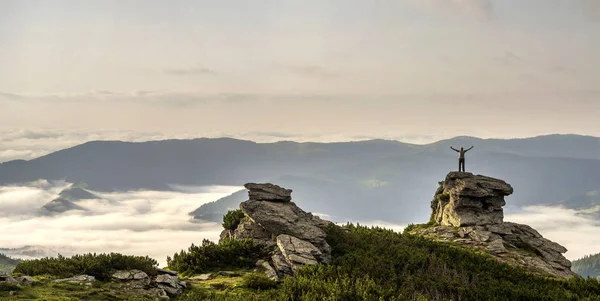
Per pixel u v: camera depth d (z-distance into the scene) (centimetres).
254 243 5647
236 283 4859
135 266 4788
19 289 3997
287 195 6241
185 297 4347
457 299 4900
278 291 4584
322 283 4566
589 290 5556
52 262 4659
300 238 5497
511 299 5034
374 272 5062
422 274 5209
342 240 5872
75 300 3869
